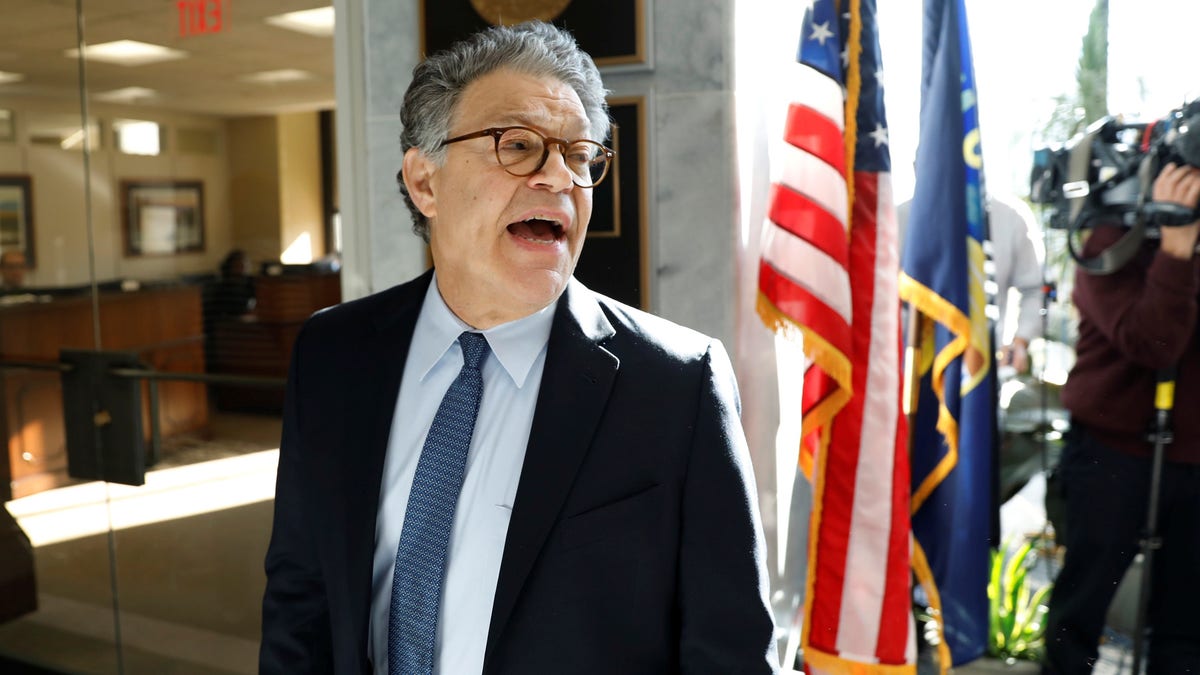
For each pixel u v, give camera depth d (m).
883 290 2.26
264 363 2.65
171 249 2.72
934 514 2.44
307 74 2.52
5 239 2.88
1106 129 2.16
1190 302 2.07
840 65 2.25
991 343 2.37
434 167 1.06
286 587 1.13
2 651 2.97
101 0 2.69
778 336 2.60
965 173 2.30
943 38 2.28
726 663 0.95
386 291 1.20
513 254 1.00
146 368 2.78
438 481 1.02
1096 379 2.26
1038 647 2.52
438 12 2.37
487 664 0.95
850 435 2.25
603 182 2.29
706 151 2.21
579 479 0.97
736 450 1.00
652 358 1.02
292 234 2.58
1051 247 2.52
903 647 2.22
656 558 0.97
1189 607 2.19
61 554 2.93
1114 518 2.26
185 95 2.64
